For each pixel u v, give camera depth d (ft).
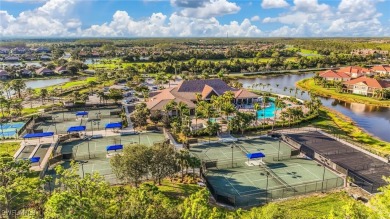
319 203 180.34
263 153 261.44
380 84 516.32
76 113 379.55
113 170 191.52
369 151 262.47
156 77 645.92
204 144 284.41
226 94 393.50
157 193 143.95
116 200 124.88
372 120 382.42
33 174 214.48
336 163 236.63
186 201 131.34
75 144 283.59
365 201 182.50
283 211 129.08
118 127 324.19
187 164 205.36
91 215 103.76
